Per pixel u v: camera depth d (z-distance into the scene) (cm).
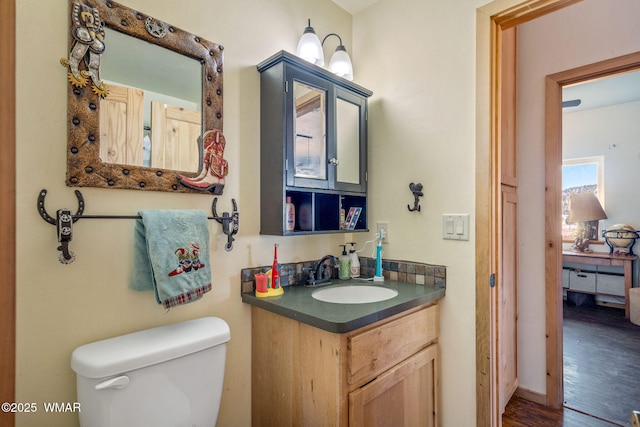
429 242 152
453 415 142
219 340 108
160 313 113
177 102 117
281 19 153
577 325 329
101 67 100
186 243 108
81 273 97
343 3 179
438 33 150
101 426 85
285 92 133
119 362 88
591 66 182
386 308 115
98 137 99
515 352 199
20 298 87
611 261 357
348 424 102
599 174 398
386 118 171
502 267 175
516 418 179
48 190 91
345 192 159
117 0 104
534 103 201
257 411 135
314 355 109
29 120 88
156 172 111
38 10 90
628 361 249
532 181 201
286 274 152
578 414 183
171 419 97
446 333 144
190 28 121
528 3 126
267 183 139
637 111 374
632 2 171
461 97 142
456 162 143
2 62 44
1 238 43
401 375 123
